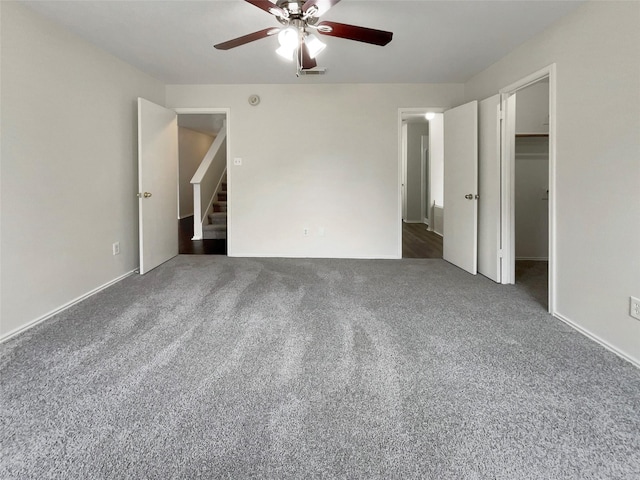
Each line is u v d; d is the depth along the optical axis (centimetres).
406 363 197
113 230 351
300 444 136
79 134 298
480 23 273
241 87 460
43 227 259
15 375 182
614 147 209
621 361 199
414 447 135
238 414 153
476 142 381
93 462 127
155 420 149
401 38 304
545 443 136
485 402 162
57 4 242
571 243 248
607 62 213
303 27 231
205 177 670
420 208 876
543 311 277
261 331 239
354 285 348
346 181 471
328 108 462
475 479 120
